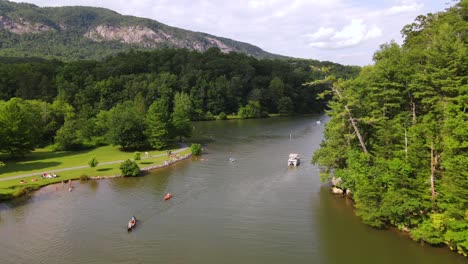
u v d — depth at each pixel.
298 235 54.38
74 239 54.03
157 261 47.66
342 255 48.06
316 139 136.62
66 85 189.25
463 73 52.72
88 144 121.88
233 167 94.62
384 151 58.00
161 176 86.81
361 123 67.31
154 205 67.38
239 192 74.25
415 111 61.69
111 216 62.41
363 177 56.22
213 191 75.12
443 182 47.03
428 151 50.91
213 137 145.25
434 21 73.00
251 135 149.38
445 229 46.75
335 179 74.06
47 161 101.00
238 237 54.09
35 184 78.31
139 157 101.75
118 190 76.19
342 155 67.06
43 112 131.12
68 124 121.19
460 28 57.75
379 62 64.56
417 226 51.34
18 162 99.75
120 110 133.50
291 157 97.38
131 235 55.12
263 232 55.62
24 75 184.75
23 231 56.94
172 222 59.75
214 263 46.97
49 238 54.50
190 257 48.53
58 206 67.31
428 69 55.88
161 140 117.75
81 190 76.25
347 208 64.25
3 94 174.50
